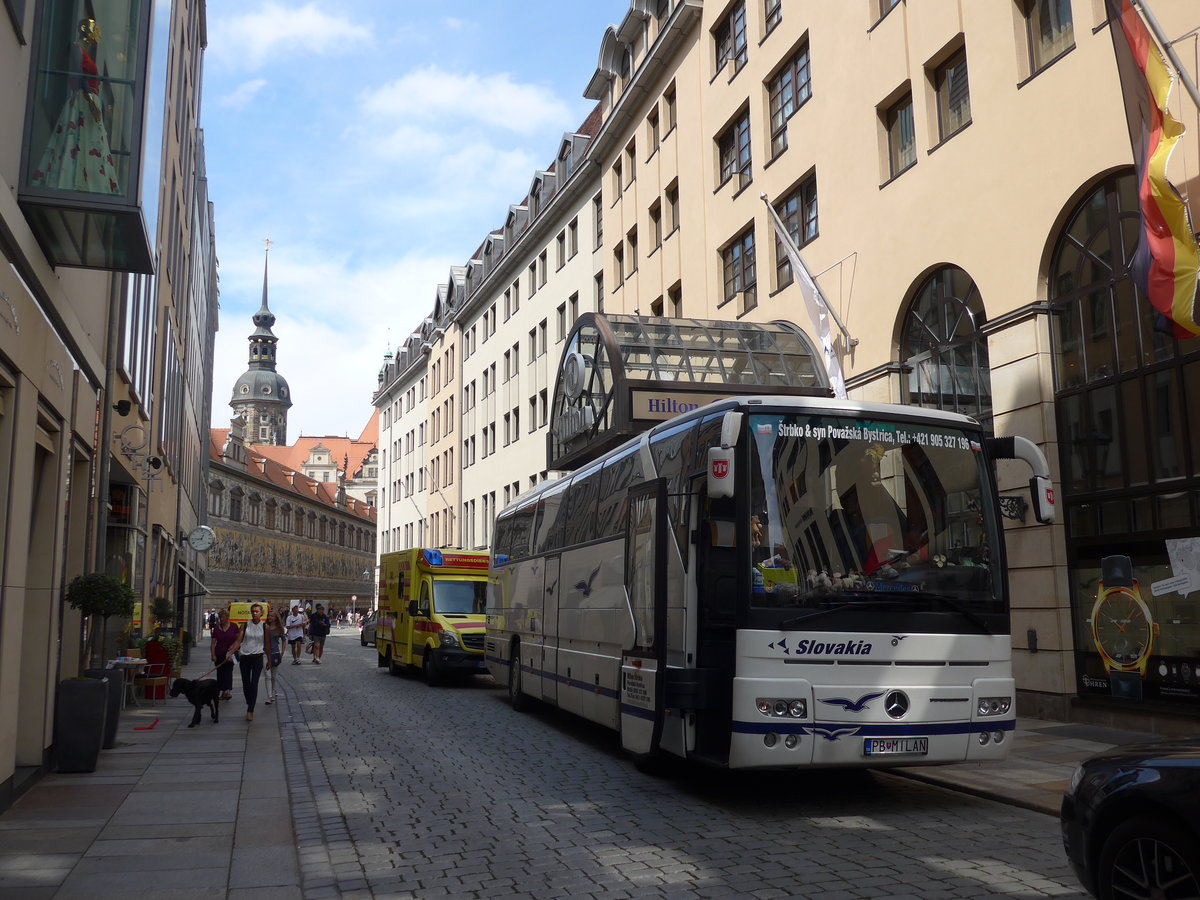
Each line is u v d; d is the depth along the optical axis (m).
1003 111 15.04
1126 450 12.80
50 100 8.70
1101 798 4.76
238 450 92.00
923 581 8.26
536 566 15.57
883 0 18.66
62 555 10.55
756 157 23.44
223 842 7.23
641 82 30.62
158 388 24.30
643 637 9.91
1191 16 11.95
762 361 20.38
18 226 8.16
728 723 8.94
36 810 8.34
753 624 7.89
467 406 55.03
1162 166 10.43
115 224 8.98
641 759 10.23
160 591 27.64
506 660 17.33
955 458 8.67
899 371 17.73
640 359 20.08
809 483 8.29
